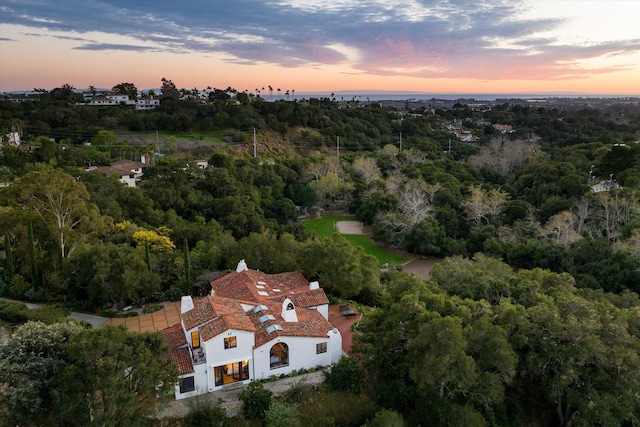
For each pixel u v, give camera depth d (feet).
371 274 166.91
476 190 271.49
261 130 494.59
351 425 109.50
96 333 90.68
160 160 336.90
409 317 114.01
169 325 144.56
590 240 219.61
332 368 116.57
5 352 89.04
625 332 109.70
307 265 166.91
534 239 224.53
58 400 85.61
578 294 149.48
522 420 116.78
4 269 171.53
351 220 318.45
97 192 227.40
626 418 100.89
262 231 239.91
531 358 109.60
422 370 100.94
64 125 433.48
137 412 92.12
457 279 147.54
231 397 110.32
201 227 227.61
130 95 631.15
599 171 319.27
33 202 172.04
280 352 120.47
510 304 118.83
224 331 109.29
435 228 245.04
